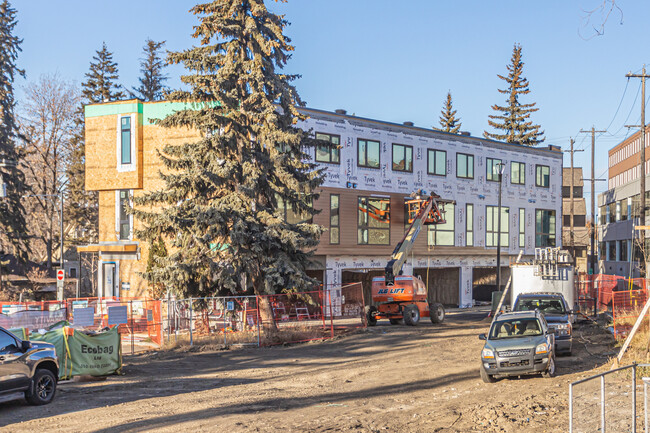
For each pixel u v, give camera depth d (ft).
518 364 55.31
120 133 123.75
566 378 55.98
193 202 92.43
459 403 47.24
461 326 110.01
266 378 61.16
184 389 55.16
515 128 306.76
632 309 101.60
